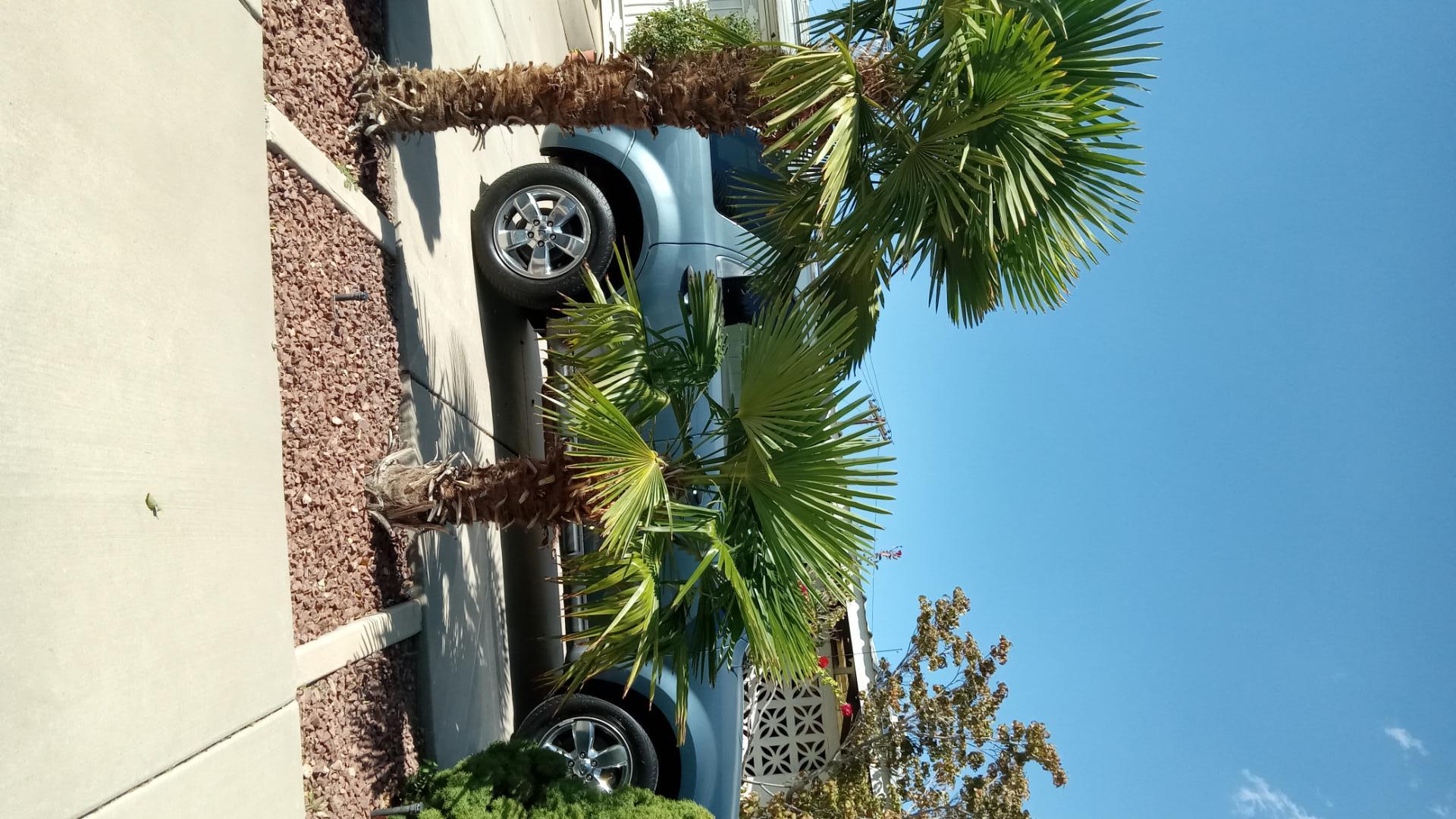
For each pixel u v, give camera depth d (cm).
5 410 166
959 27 348
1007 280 393
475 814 319
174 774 199
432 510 351
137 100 215
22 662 162
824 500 335
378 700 332
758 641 313
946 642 684
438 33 485
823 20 412
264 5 312
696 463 365
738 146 566
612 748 466
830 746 706
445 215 472
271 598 251
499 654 482
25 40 180
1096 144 354
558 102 384
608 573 351
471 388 489
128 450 197
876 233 363
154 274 215
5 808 156
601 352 386
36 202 179
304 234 319
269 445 261
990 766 665
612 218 512
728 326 521
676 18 405
